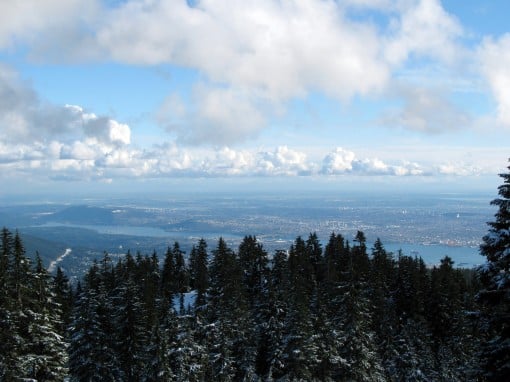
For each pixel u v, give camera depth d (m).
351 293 54.72
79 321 43.28
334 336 53.50
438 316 68.19
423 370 58.22
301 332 50.88
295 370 50.88
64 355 37.94
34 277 37.91
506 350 16.92
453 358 59.56
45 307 38.75
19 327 35.09
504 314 16.95
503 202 16.80
